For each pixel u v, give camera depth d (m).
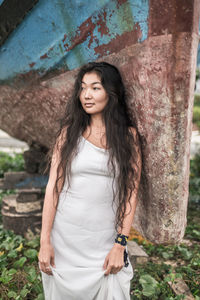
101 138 1.69
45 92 2.49
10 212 3.36
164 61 1.47
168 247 3.06
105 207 1.67
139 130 1.81
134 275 2.54
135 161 1.70
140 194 2.06
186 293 2.27
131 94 1.73
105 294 1.67
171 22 1.40
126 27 1.58
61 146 1.70
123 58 1.68
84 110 1.74
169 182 1.76
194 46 1.50
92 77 1.61
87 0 1.66
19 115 3.26
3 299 2.25
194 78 1.60
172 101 1.55
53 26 1.95
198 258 2.79
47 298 1.80
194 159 6.24
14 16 2.06
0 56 2.56
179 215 1.88
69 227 1.68
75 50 1.96
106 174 1.64
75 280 1.67
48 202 1.71
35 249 3.06
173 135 1.63
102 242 1.69
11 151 8.70
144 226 2.15
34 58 2.28
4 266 2.60
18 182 3.57
